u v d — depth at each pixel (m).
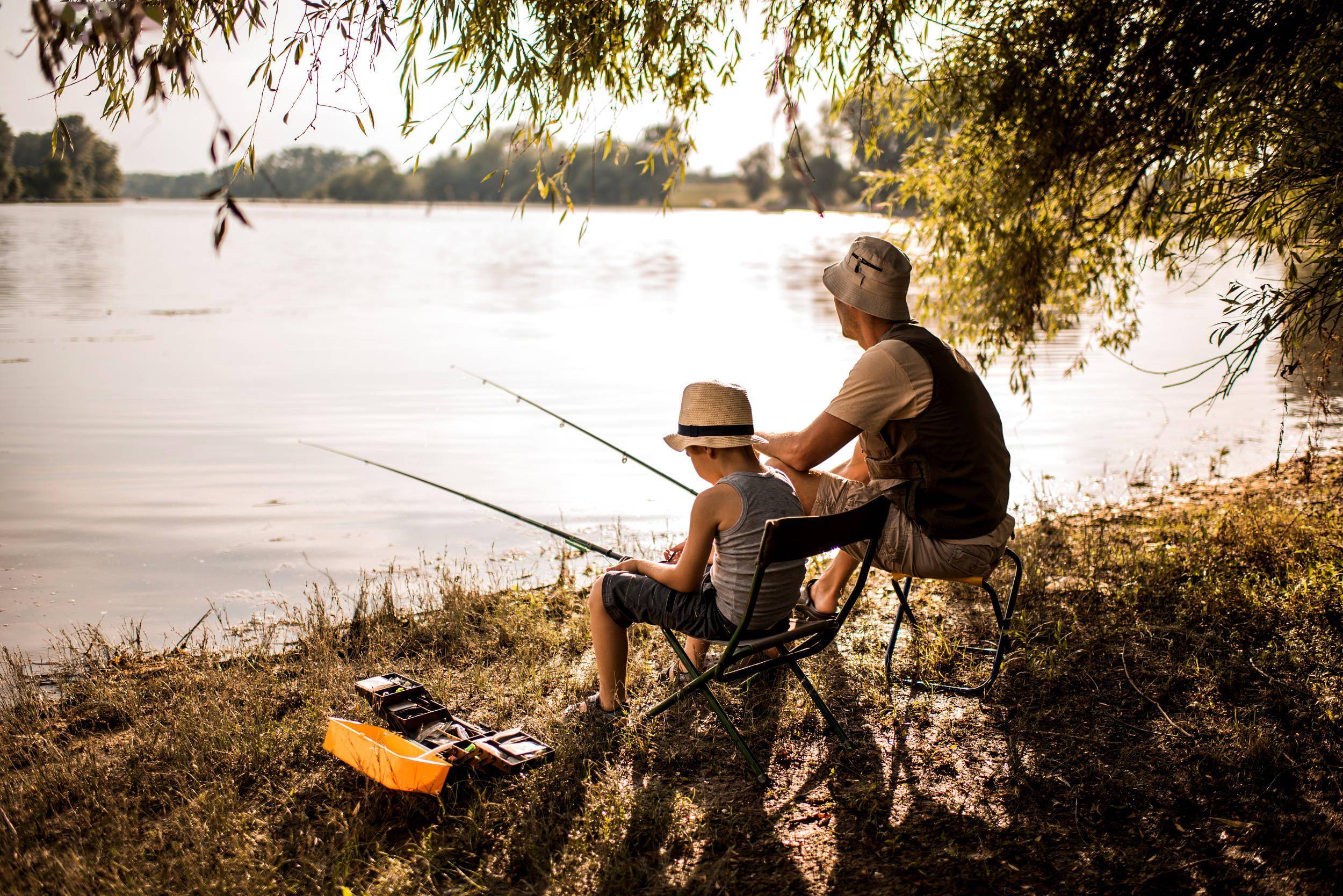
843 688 3.68
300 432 8.66
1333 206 4.20
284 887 2.59
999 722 3.41
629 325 16.66
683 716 3.48
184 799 2.99
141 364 12.05
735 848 2.73
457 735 3.23
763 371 12.16
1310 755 3.09
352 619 4.54
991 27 5.28
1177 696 3.51
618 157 4.39
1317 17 4.05
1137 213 5.62
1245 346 4.41
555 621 4.49
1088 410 9.92
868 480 3.58
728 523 3.05
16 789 3.02
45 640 4.44
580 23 3.96
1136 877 2.58
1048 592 4.52
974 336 6.36
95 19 2.31
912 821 2.84
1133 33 4.81
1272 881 2.54
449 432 8.74
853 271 3.27
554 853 2.72
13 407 9.51
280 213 123.56
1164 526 5.59
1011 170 5.54
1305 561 4.62
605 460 7.85
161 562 5.51
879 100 5.54
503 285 24.81
